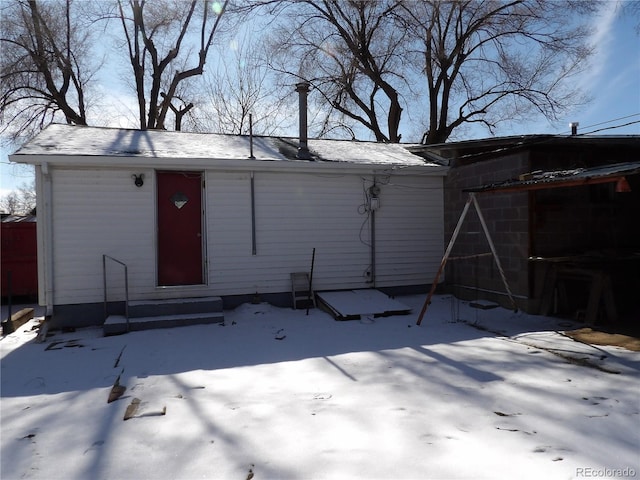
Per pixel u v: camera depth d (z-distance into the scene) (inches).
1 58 740.0
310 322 301.9
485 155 345.1
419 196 388.5
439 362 203.3
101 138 357.4
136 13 857.5
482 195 350.0
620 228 327.6
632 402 151.6
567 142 300.0
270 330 280.4
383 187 377.7
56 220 298.0
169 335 269.7
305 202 354.3
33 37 772.6
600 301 289.6
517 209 314.2
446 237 394.9
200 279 332.5
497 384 171.9
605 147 320.8
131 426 138.9
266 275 344.8
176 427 137.4
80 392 174.6
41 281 296.8
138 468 113.7
